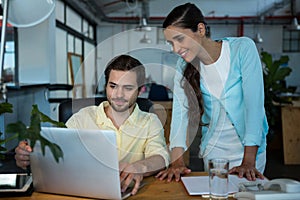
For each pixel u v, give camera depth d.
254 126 1.53
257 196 1.06
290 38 12.34
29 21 2.23
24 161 1.22
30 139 0.90
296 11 11.77
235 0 11.82
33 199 1.15
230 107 1.56
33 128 0.91
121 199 1.11
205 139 1.54
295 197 1.06
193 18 1.38
